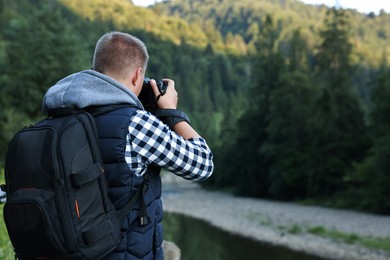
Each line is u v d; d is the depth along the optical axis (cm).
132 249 193
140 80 215
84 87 199
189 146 205
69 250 175
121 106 199
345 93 4556
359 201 4000
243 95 15038
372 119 4303
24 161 180
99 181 185
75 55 3042
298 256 2164
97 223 181
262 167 5656
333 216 3556
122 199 191
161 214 211
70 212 175
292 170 4900
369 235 2669
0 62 2922
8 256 435
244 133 5906
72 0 16488
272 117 5225
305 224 3183
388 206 3619
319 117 4584
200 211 4206
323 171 4566
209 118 13688
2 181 833
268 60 6025
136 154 194
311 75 5531
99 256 181
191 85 15962
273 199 5334
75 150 181
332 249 2305
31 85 2831
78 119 188
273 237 2711
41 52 2916
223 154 6638
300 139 4988
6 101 2698
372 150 3831
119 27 17400
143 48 217
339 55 4909
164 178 8944
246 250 2280
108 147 191
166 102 223
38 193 176
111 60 208
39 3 5700
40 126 188
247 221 3450
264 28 6400
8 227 181
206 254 2062
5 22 3991
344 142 4494
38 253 180
